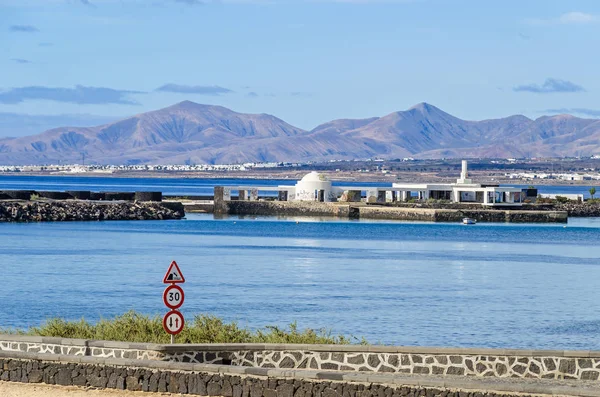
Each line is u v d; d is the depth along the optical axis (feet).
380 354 143.74
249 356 146.20
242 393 128.57
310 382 126.82
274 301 304.91
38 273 380.58
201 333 167.73
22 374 137.28
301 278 381.19
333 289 342.64
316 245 565.94
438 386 122.72
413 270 426.51
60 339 148.46
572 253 536.83
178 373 130.72
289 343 157.58
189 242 569.23
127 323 175.42
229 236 629.10
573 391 118.42
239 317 267.59
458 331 251.80
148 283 348.38
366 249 542.57
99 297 306.14
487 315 282.15
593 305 309.83
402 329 253.44
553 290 353.72
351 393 125.39
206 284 351.87
